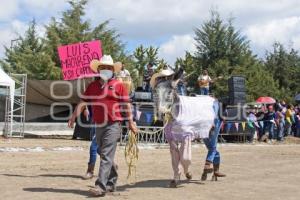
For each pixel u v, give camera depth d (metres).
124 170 11.22
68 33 42.12
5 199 7.41
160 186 8.98
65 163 12.14
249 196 8.12
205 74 18.72
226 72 47.88
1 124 24.23
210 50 49.75
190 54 49.56
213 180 9.85
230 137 22.69
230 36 50.22
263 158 14.75
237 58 50.00
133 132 8.33
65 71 15.98
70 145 17.61
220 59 49.25
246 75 49.47
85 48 15.87
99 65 7.93
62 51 15.95
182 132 8.64
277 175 10.84
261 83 50.94
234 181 9.79
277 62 64.56
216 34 49.94
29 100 25.00
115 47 44.62
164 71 8.69
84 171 10.69
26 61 41.25
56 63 41.72
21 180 9.23
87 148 16.64
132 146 8.53
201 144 19.69
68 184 8.91
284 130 26.20
